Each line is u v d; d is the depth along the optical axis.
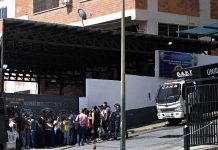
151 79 30.34
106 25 36.03
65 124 24.22
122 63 18.70
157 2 34.22
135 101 29.58
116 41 29.95
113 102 28.83
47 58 32.75
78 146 23.36
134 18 33.16
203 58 32.31
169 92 26.50
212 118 14.88
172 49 33.25
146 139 22.48
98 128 24.66
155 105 30.12
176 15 35.03
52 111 26.73
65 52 31.02
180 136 22.05
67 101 27.28
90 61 34.47
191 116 15.30
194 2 36.03
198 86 15.16
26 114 24.78
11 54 30.30
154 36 30.11
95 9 36.31
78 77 37.81
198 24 36.03
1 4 46.97
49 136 23.94
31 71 38.78
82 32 28.03
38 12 41.62
